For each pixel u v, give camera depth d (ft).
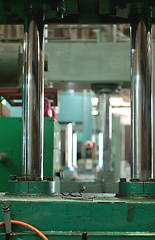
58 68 24.72
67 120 53.36
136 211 7.77
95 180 27.55
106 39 28.07
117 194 9.10
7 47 16.34
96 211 7.80
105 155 29.91
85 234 7.57
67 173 48.70
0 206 7.89
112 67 24.61
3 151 13.15
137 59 9.86
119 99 30.76
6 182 13.07
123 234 7.63
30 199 8.05
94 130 53.47
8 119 13.26
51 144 12.94
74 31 32.14
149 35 10.03
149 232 7.73
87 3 9.98
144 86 9.75
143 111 9.66
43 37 10.02
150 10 9.98
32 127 9.43
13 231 7.75
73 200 7.98
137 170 9.48
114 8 9.64
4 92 15.37
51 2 9.39
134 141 9.62
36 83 9.64
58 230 7.82
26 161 9.37
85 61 24.68
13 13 10.42
